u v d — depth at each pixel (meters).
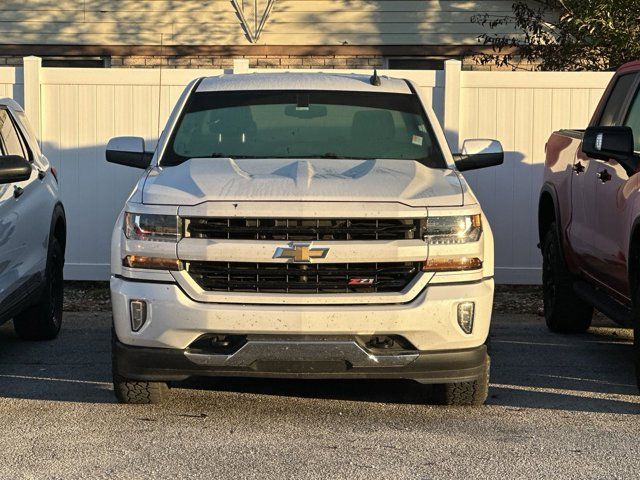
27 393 6.83
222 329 5.81
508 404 6.59
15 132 8.25
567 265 8.79
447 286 5.93
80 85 11.26
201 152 6.97
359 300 5.84
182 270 5.91
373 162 6.72
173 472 5.20
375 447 5.62
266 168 6.52
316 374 5.89
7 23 15.92
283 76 7.78
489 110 11.26
